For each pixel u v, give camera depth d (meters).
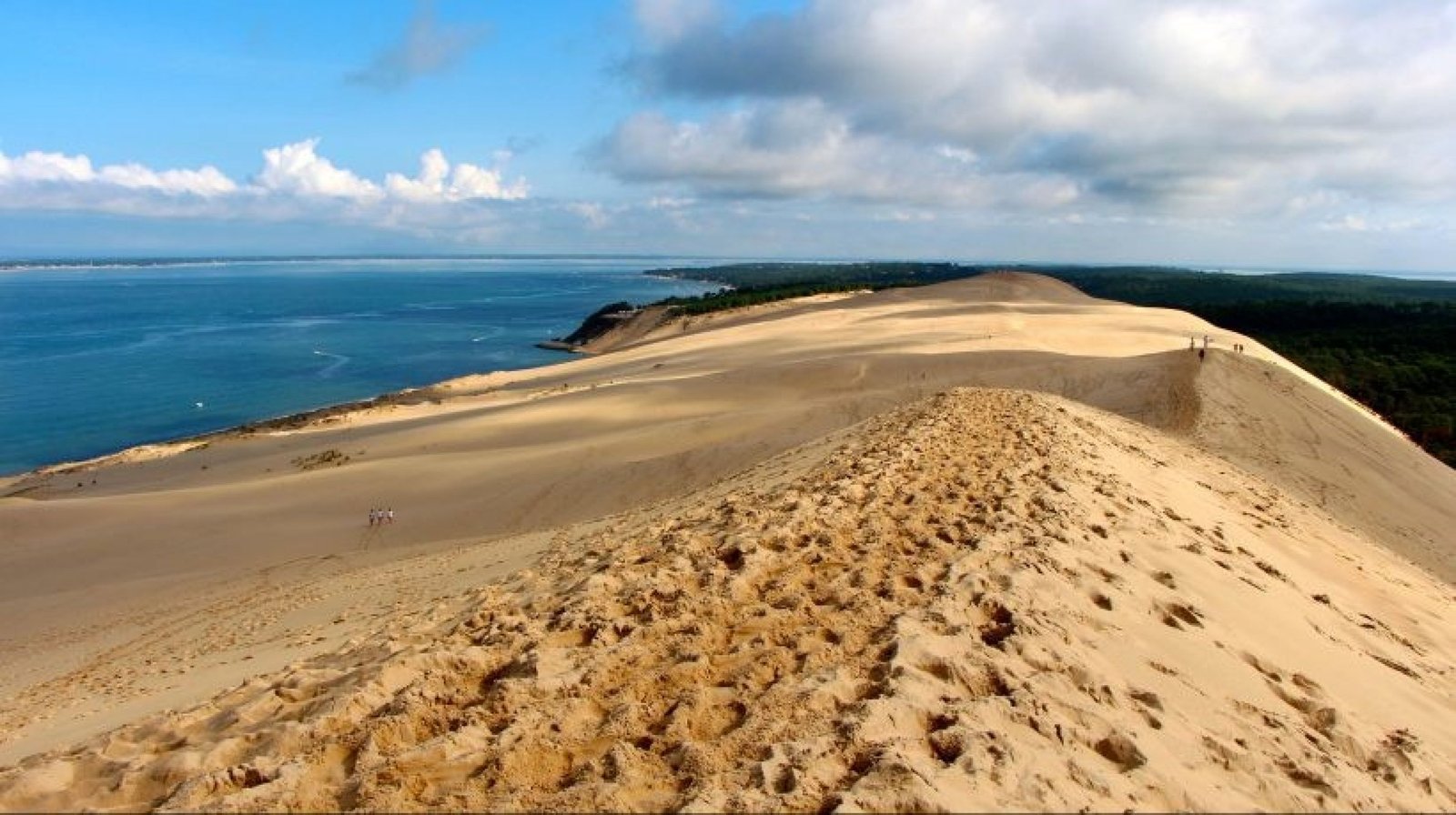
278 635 11.95
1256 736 5.35
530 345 110.38
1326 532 14.16
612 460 29.45
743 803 3.96
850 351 55.00
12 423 60.91
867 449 13.10
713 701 5.06
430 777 4.39
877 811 3.89
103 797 4.54
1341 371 60.59
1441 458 40.50
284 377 80.56
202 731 5.38
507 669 5.79
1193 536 10.09
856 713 4.71
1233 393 24.89
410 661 5.75
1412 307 92.12
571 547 12.19
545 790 4.33
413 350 102.12
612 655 5.75
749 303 116.19
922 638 5.68
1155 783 4.43
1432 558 16.39
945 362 45.78
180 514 28.86
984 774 4.19
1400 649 8.50
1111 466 12.60
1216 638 6.82
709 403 41.34
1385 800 4.95
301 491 30.34
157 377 79.25
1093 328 64.25
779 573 7.38
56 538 27.31
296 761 4.58
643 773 4.38
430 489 29.05
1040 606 6.37
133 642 15.39
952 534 8.23
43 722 8.75
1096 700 5.24
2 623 19.91
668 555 8.22
